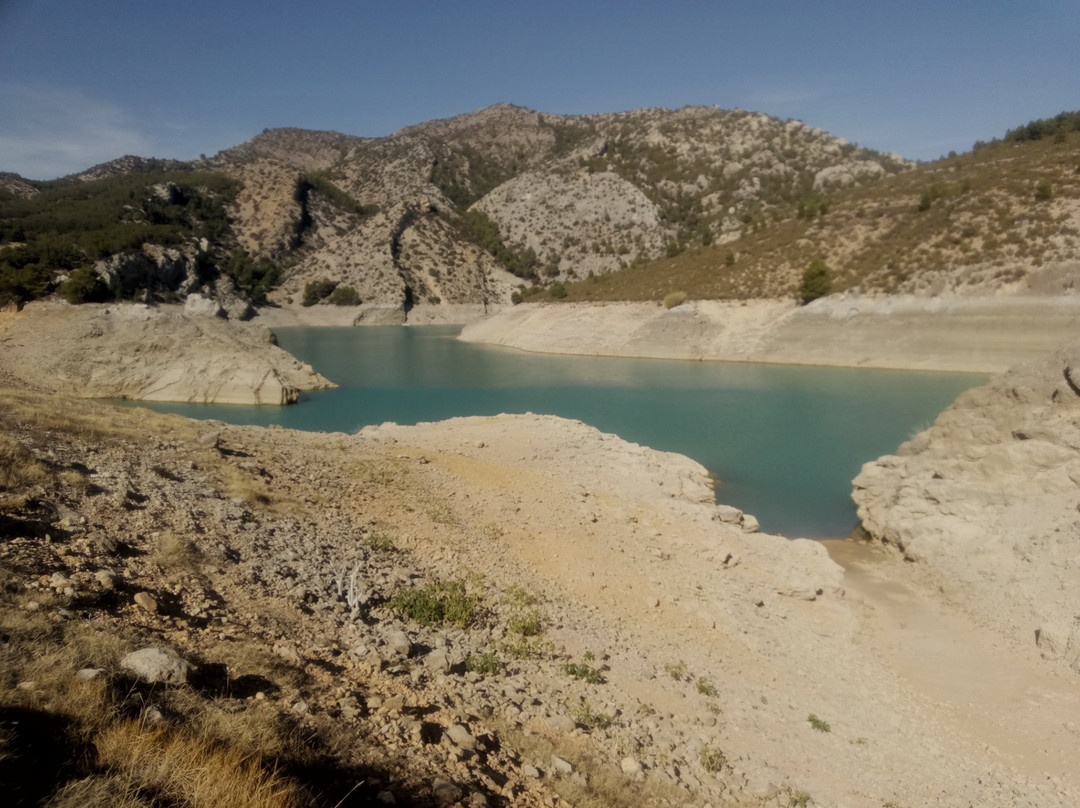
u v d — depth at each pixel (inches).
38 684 193.2
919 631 576.4
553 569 572.7
